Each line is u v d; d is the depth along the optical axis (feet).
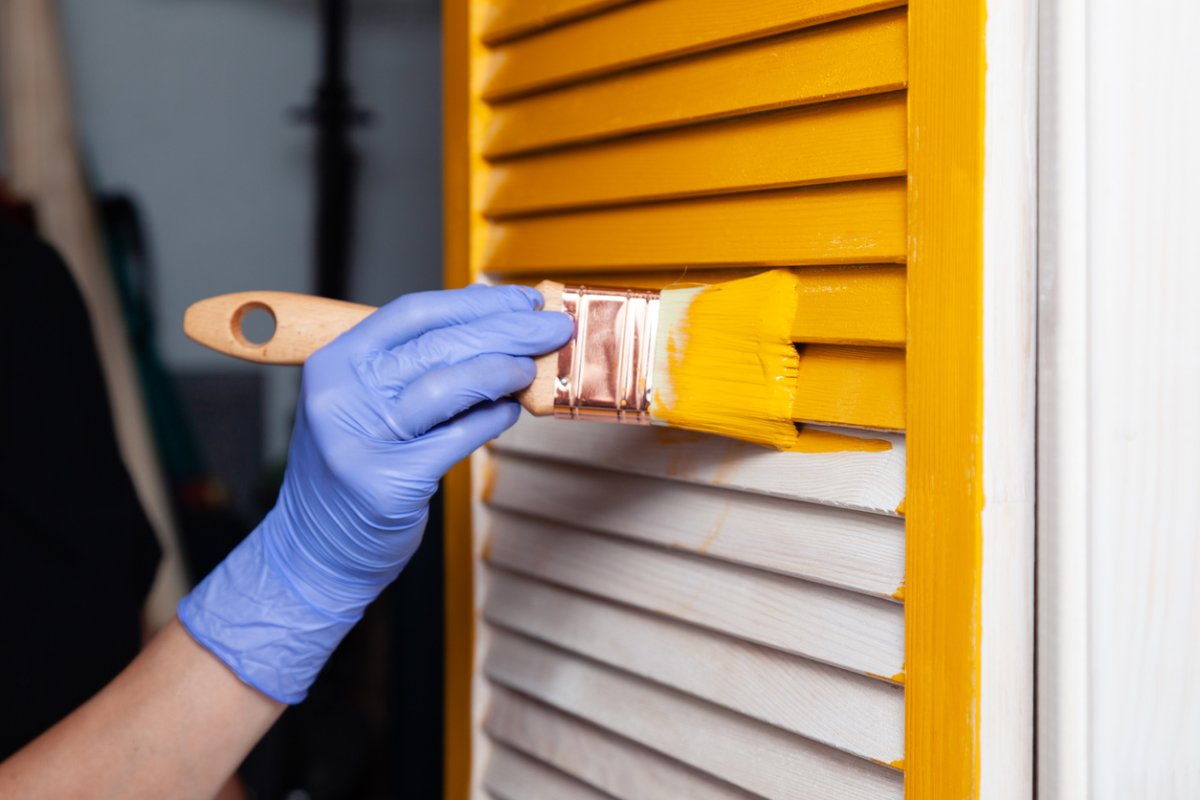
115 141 9.75
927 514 2.18
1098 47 2.13
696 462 2.72
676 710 2.81
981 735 2.14
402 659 6.71
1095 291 2.15
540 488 3.22
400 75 10.49
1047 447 2.19
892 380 2.30
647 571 2.87
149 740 2.64
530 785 3.33
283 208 10.33
